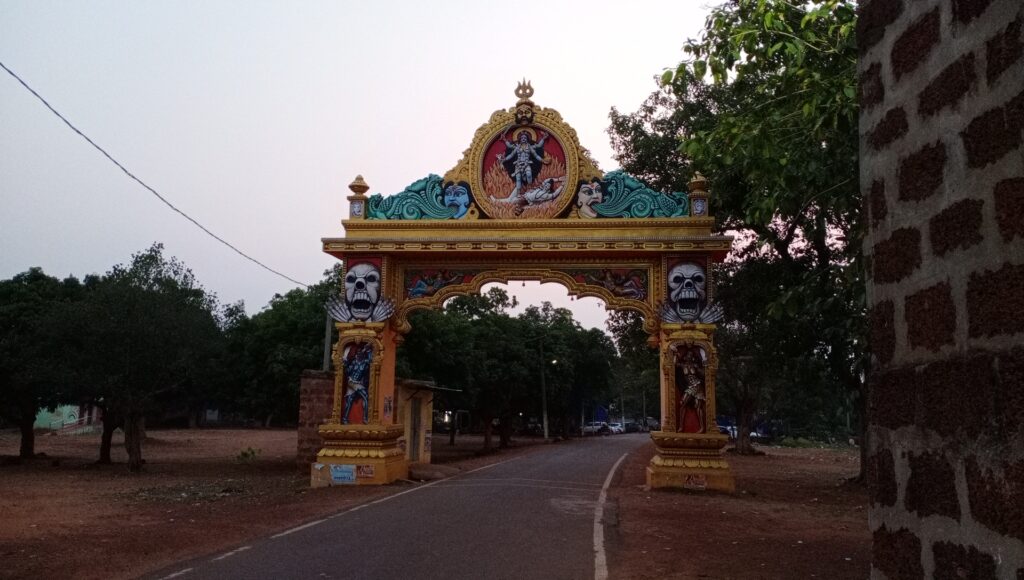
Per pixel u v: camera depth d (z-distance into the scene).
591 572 7.15
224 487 16.19
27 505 12.80
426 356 27.20
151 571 7.30
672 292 14.16
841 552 8.31
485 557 7.82
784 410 59.97
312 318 23.16
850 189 8.89
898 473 2.89
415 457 22.08
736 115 10.53
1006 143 2.27
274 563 7.57
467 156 15.09
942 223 2.62
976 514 2.33
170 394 29.31
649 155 18.20
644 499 12.52
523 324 46.47
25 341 22.16
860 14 3.41
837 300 9.33
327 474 14.45
